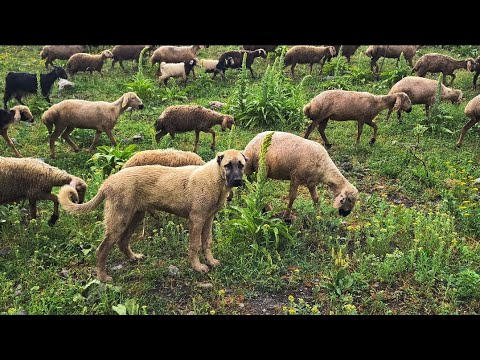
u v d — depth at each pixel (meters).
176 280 6.07
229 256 6.50
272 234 6.78
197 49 16.16
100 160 8.85
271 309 5.61
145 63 16.94
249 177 7.93
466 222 7.24
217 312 5.55
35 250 6.46
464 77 14.93
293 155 7.10
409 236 7.02
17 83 12.07
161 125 9.87
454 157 9.59
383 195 8.17
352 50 16.44
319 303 5.73
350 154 9.95
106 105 9.77
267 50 17.14
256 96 11.62
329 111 9.77
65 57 15.96
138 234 7.10
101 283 5.75
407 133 10.96
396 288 6.00
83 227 7.12
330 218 7.40
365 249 6.72
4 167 6.56
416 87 11.20
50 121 9.42
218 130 11.33
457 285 5.91
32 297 5.52
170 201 5.97
